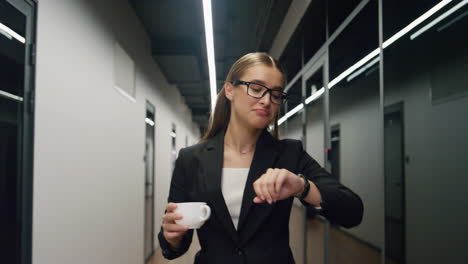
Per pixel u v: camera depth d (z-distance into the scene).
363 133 3.82
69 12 1.92
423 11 2.18
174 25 4.16
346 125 4.32
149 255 4.40
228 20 4.14
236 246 0.62
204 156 0.71
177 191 0.74
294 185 0.55
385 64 3.02
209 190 0.65
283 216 0.65
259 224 0.61
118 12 3.00
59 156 1.77
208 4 2.72
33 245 1.49
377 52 2.75
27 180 1.46
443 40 2.16
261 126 0.66
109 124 2.70
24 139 1.44
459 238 2.08
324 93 2.76
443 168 2.23
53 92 1.70
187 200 0.74
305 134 3.47
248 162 0.71
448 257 2.18
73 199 1.94
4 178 1.39
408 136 2.66
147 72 4.37
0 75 1.37
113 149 2.81
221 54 5.34
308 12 2.71
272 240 0.63
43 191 1.59
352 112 4.12
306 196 0.57
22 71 1.45
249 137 0.72
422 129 2.46
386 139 3.22
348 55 2.92
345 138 4.36
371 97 3.60
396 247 3.01
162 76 5.66
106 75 2.63
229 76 0.74
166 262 4.07
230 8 3.79
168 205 0.63
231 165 0.71
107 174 2.63
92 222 2.26
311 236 3.85
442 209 2.23
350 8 2.51
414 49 2.53
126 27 3.29
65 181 1.83
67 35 1.89
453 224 2.12
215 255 0.63
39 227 1.54
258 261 0.60
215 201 0.64
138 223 3.71
